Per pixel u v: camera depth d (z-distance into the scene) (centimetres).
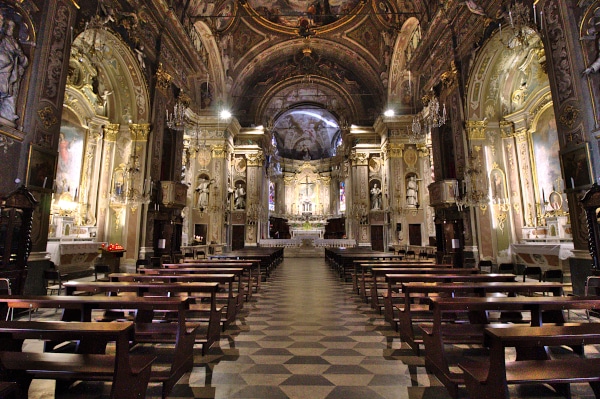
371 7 1825
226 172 1952
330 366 347
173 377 288
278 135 3388
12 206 543
